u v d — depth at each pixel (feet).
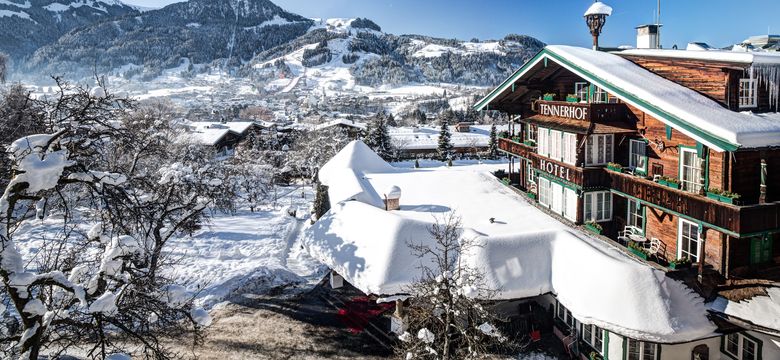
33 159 34.73
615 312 53.93
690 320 52.80
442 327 59.72
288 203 153.89
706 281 56.39
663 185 61.41
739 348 55.01
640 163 71.00
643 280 55.01
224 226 119.24
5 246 34.60
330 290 81.97
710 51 63.26
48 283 35.81
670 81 68.18
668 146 64.85
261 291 81.87
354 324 70.33
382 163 122.11
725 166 54.03
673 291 55.06
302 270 92.38
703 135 51.98
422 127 353.31
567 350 62.69
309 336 67.56
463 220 78.38
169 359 43.47
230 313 74.33
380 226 71.82
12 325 55.98
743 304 52.16
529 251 65.16
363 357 62.39
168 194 74.79
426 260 66.59
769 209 50.42
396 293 64.08
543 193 90.12
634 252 63.10
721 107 59.11
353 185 96.37
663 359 54.90
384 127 230.89
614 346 56.18
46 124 42.73
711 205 52.75
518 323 65.98
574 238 65.26
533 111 101.30
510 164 112.16
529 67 86.02
